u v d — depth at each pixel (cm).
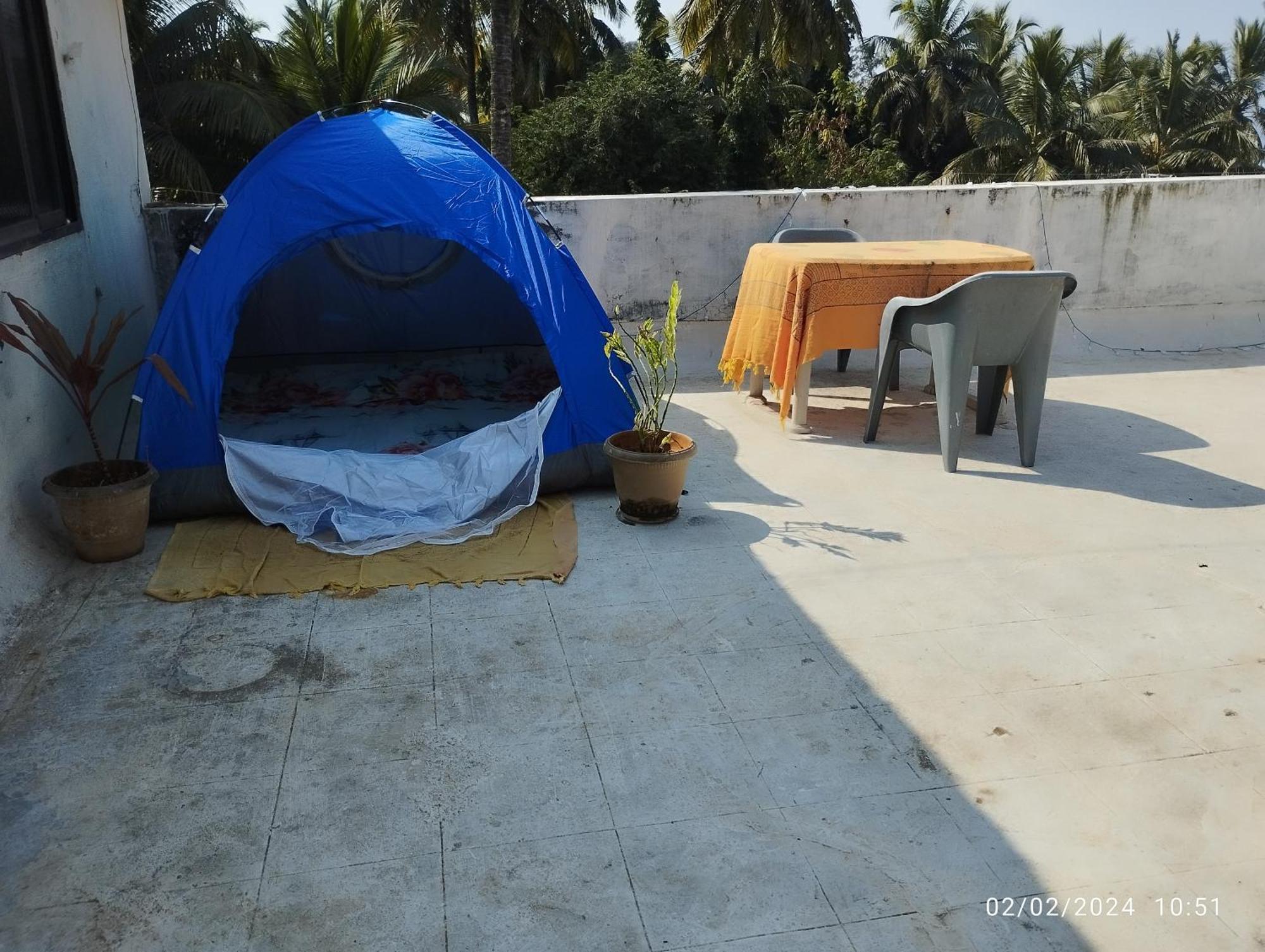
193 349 368
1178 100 2947
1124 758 231
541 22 2291
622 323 599
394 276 564
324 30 1633
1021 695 257
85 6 427
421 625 292
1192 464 441
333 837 204
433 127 444
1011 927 181
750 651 279
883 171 2523
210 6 1338
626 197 578
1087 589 318
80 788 218
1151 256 645
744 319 520
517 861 197
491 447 385
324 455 377
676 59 2803
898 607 305
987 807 214
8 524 310
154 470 337
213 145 1398
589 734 239
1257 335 677
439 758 230
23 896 188
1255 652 279
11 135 339
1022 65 2967
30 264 346
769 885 191
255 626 290
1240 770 227
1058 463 443
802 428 493
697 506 389
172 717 245
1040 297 411
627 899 187
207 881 191
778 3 2197
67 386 373
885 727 243
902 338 450
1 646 274
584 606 304
